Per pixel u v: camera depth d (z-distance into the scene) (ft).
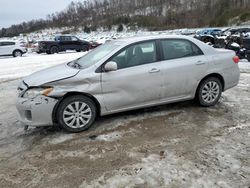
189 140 12.96
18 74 34.30
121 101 14.92
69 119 14.05
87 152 12.16
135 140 13.14
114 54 14.76
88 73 14.14
